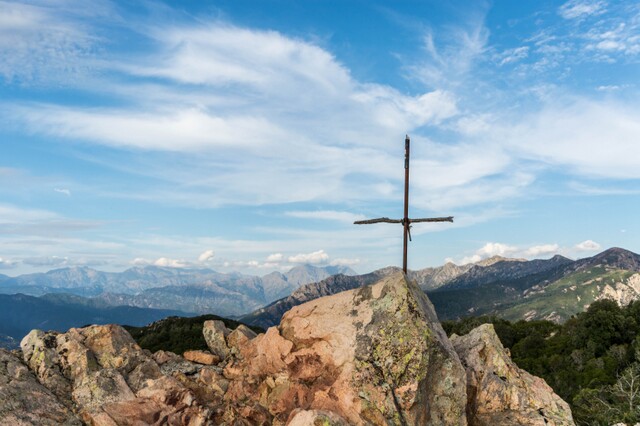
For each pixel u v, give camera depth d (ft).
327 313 49.75
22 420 39.22
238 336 63.31
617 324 300.61
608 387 179.42
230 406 47.32
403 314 45.34
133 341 54.24
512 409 50.49
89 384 45.14
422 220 53.62
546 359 303.89
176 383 47.73
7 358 47.03
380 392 42.11
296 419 38.22
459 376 45.11
